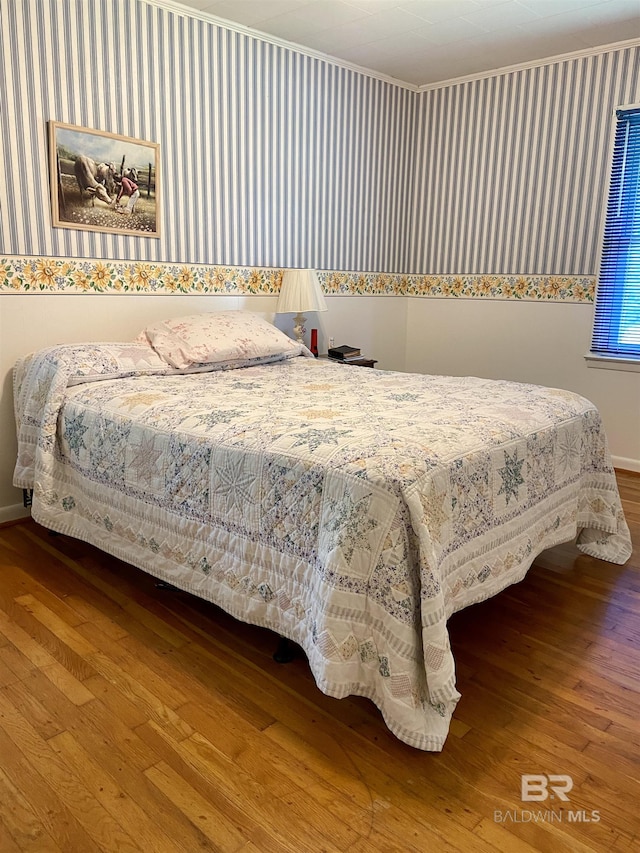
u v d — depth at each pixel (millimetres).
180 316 3271
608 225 3672
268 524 1686
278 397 2270
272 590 1697
